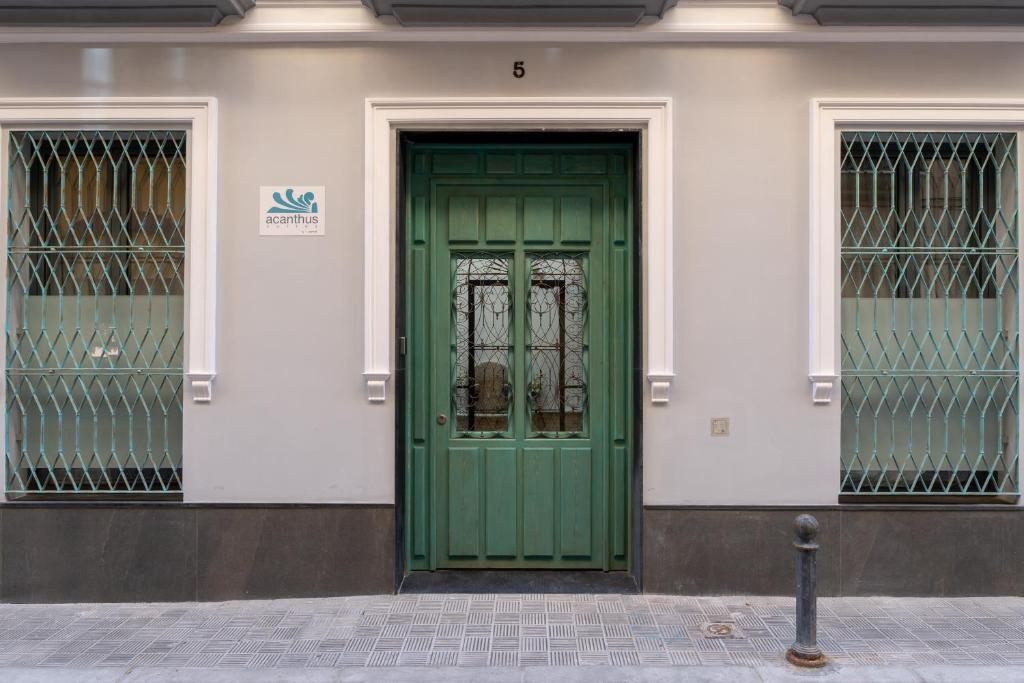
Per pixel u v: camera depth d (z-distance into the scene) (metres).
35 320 4.68
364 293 4.52
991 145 4.68
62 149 4.73
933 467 4.69
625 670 3.65
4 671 3.65
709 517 4.56
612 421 4.90
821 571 4.54
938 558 4.54
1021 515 4.54
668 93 4.57
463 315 4.93
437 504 4.90
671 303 4.52
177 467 4.69
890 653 3.82
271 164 4.57
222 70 4.56
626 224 4.88
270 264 4.56
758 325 4.56
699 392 4.56
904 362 4.69
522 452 4.91
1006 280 4.65
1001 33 4.48
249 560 4.54
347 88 4.57
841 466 4.68
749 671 3.63
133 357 4.69
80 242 4.70
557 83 4.56
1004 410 4.66
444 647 3.91
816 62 4.56
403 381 4.70
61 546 4.52
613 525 4.90
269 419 4.56
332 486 4.56
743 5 4.48
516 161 4.89
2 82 4.54
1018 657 3.77
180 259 4.69
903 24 4.45
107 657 3.81
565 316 4.93
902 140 4.64
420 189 4.89
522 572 4.89
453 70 4.56
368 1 4.25
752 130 4.57
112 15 4.37
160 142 4.68
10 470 4.61
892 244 4.70
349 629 4.13
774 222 4.56
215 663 3.74
